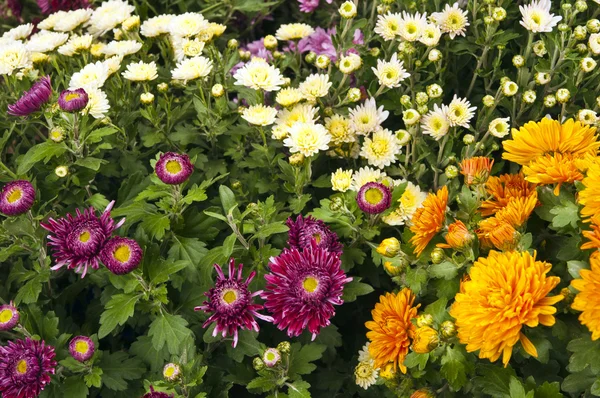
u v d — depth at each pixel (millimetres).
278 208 652
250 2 914
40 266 619
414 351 516
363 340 666
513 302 454
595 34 658
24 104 623
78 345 546
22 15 1031
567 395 547
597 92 700
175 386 552
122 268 531
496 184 555
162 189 603
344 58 693
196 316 595
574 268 470
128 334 695
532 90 695
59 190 667
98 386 557
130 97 742
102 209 624
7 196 574
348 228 612
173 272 566
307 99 684
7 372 531
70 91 615
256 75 671
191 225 626
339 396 633
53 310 649
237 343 572
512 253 477
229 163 742
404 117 643
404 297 534
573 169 503
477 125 699
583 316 449
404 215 627
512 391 479
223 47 907
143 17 905
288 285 532
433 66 759
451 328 488
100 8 816
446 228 535
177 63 745
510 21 790
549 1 693
